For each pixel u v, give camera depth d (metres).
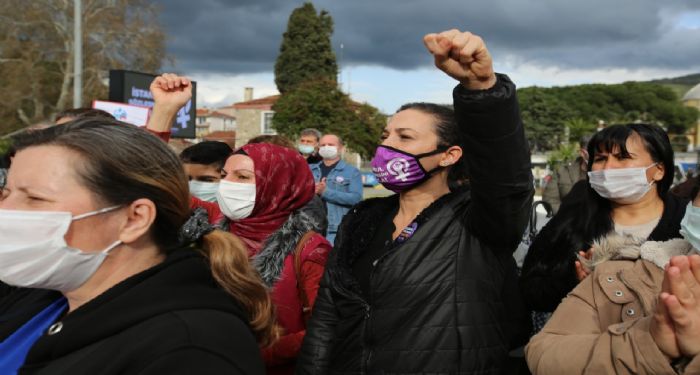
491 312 2.07
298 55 52.91
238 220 2.83
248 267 1.55
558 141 82.50
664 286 1.42
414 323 2.04
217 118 80.00
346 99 30.36
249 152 2.83
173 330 1.18
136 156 1.33
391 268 2.10
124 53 31.64
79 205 1.29
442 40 1.63
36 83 32.06
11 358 1.50
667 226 2.60
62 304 1.55
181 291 1.28
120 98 10.87
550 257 2.66
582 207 2.72
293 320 2.52
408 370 2.00
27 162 1.31
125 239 1.33
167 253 1.42
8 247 1.26
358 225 2.38
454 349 2.00
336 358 2.17
